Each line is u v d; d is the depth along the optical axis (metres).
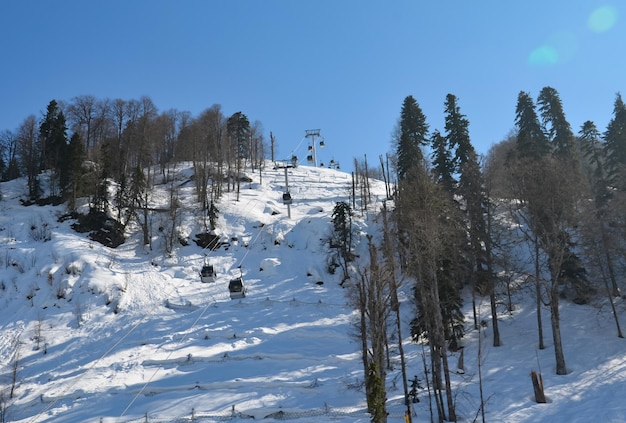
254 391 33.84
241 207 78.06
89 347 45.66
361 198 82.19
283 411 30.16
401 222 36.38
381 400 23.12
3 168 94.69
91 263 58.03
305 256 66.38
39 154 88.75
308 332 46.06
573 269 43.19
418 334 39.16
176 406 32.12
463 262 42.44
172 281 59.16
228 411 31.00
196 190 81.50
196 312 51.75
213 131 100.19
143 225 66.88
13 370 40.19
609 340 38.16
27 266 57.00
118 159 87.81
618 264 49.88
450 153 54.62
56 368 41.88
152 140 96.44
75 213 70.56
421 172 40.78
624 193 43.22
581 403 28.64
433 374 29.66
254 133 114.12
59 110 87.81
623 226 40.81
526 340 40.31
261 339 44.81
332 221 65.12
